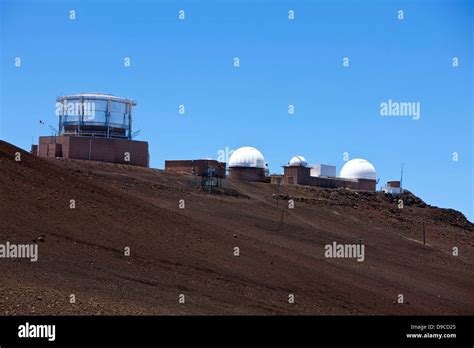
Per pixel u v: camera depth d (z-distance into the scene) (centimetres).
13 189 9600
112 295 7212
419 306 11931
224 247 11206
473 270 19388
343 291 11206
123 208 10994
